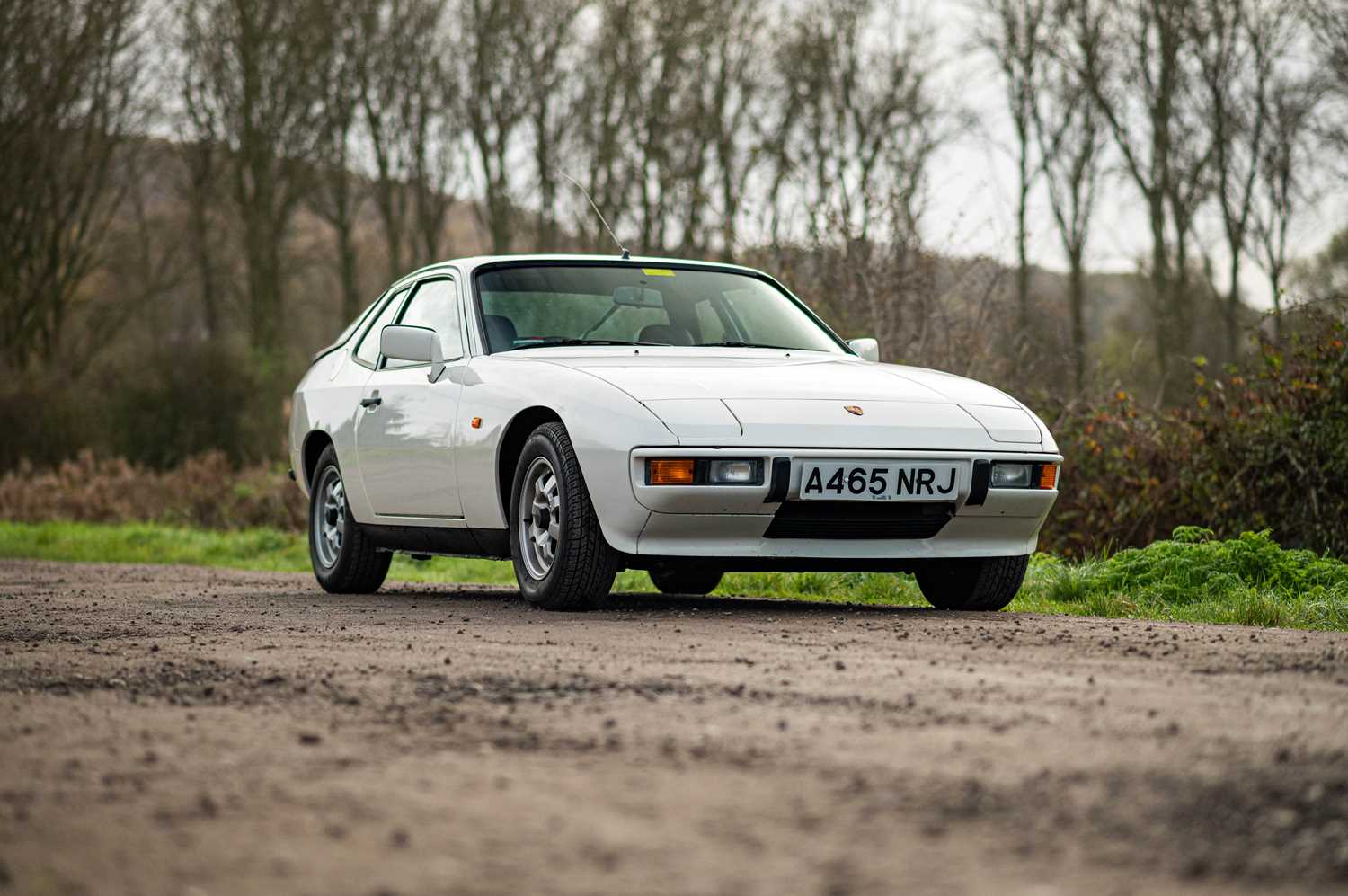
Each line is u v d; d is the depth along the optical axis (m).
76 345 31.75
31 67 28.03
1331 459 8.44
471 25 30.47
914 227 11.35
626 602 6.35
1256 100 25.77
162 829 2.29
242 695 3.57
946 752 2.79
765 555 5.42
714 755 2.78
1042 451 5.76
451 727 3.09
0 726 3.18
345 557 7.37
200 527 16.56
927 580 6.37
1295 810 2.36
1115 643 4.56
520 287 6.64
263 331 31.19
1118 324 30.39
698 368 5.85
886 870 2.06
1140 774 2.60
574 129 30.08
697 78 29.20
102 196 31.30
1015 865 2.09
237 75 30.03
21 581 9.00
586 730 3.04
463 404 6.21
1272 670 3.88
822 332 6.99
